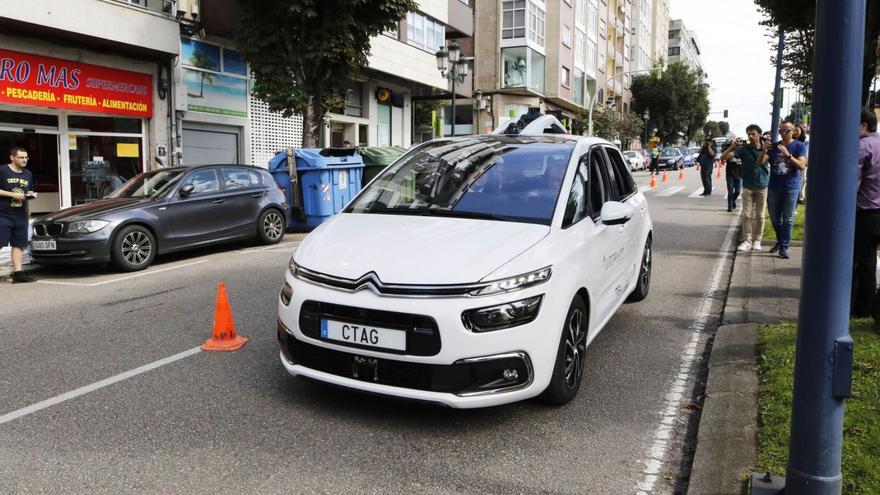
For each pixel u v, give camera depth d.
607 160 5.70
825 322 2.60
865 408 3.68
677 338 5.69
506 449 3.60
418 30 24.95
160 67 15.89
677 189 24.12
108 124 15.14
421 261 3.66
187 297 7.41
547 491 3.17
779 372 4.33
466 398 3.48
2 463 3.44
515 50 38.50
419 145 5.62
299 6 13.87
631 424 3.94
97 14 13.44
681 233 12.34
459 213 4.40
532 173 4.71
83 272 9.40
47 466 3.40
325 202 13.47
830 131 2.53
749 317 5.95
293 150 13.41
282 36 14.67
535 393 3.69
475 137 5.52
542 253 3.83
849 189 2.54
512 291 3.56
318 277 3.78
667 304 6.89
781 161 8.87
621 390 4.49
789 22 11.99
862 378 4.10
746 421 3.71
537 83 40.62
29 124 13.55
